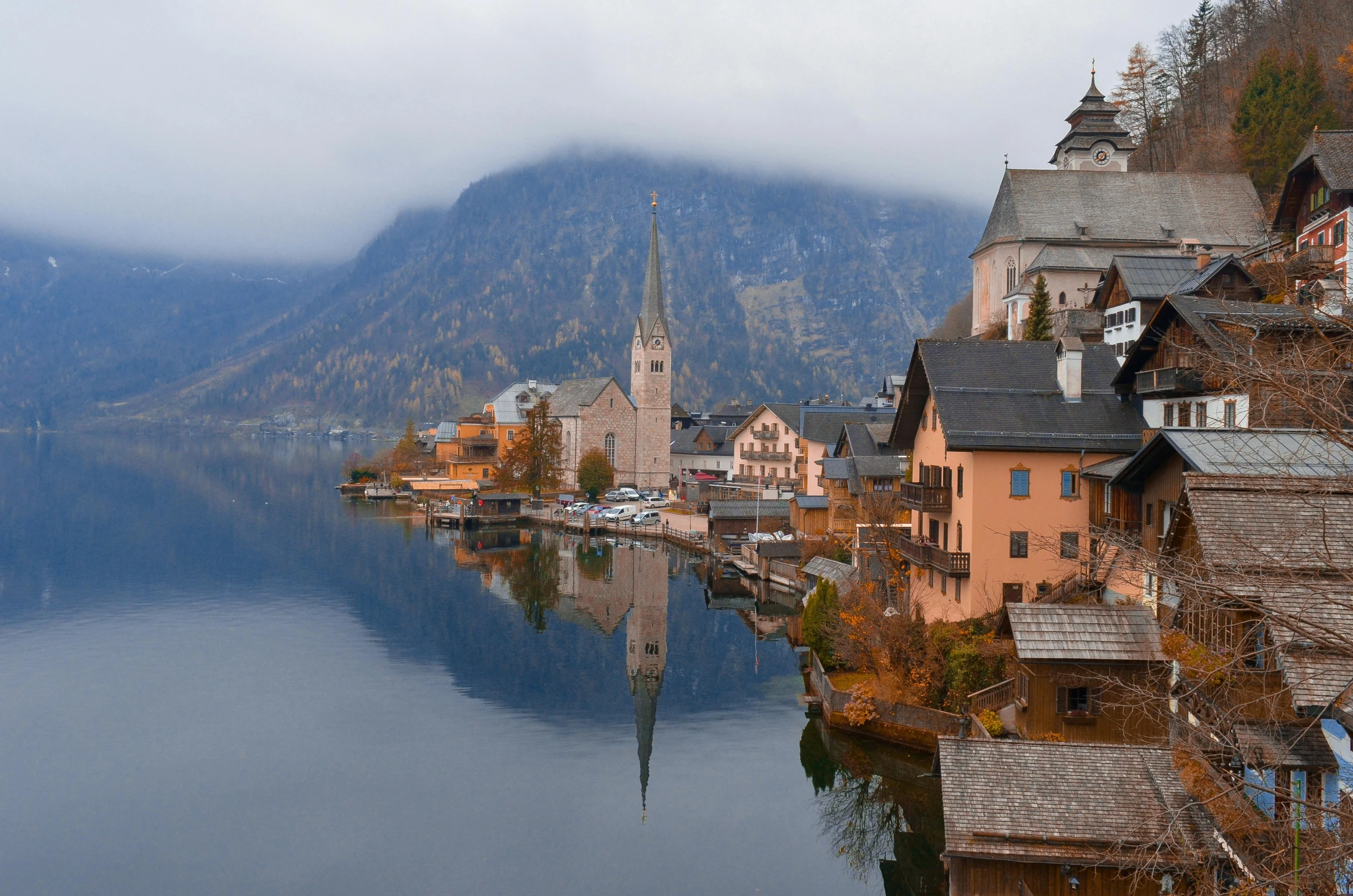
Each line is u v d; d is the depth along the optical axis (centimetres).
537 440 15112
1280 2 12588
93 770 4878
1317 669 1952
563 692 6181
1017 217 10662
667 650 7188
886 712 4634
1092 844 2583
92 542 11694
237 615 8131
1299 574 2072
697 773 4806
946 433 4784
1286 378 1781
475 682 6406
